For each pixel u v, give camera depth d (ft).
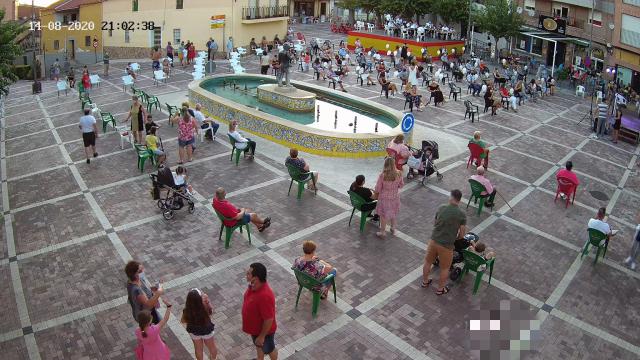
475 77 104.47
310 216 47.60
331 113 77.77
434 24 178.60
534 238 46.78
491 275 39.42
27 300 36.17
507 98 94.12
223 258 40.73
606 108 80.89
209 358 30.22
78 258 41.09
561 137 79.51
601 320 36.04
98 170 58.18
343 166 59.47
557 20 135.44
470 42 152.66
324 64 111.45
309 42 165.27
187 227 45.44
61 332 33.04
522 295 38.11
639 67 109.81
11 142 70.74
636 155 74.38
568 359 32.09
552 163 67.26
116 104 87.15
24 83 118.11
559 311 36.65
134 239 43.57
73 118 80.64
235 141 58.65
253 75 97.30
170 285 37.32
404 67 108.47
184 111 57.77
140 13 136.77
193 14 140.05
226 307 35.12
